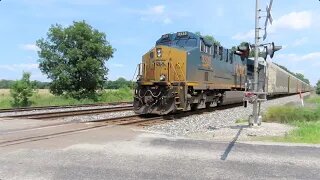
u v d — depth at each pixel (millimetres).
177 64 19859
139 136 11273
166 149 9406
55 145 9758
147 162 8133
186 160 8359
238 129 14062
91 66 42594
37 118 17688
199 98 22422
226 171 7559
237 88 30375
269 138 11750
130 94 51938
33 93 35375
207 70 22766
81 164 7875
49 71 42969
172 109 19500
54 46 43594
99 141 10398
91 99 42469
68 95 42469
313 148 9820
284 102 37500
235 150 9414
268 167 7910
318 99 42344
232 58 28203
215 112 23000
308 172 7602
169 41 22234
